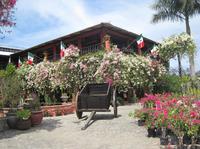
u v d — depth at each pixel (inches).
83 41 990.4
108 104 433.4
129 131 344.2
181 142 257.8
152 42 1017.5
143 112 351.3
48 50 1082.1
